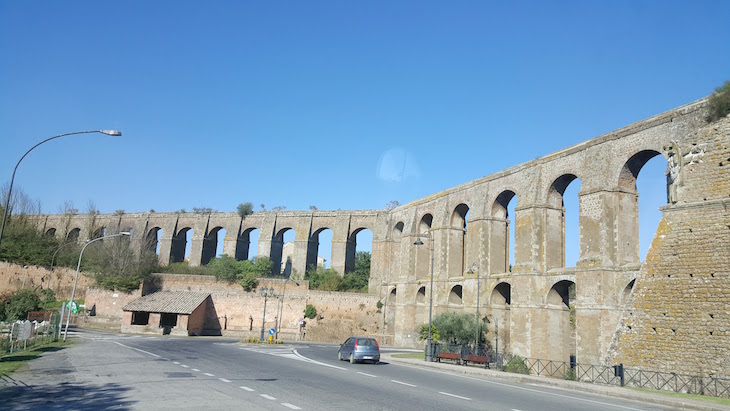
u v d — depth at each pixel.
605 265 36.75
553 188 44.22
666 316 27.19
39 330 42.47
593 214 38.41
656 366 26.78
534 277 43.16
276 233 82.62
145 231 90.31
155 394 16.47
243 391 17.58
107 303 73.06
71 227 95.75
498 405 16.67
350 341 33.88
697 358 25.38
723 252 25.94
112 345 40.78
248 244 87.00
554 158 43.66
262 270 76.69
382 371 27.33
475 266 51.75
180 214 88.88
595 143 39.47
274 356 34.97
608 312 36.06
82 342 43.25
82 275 79.06
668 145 30.33
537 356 41.75
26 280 78.75
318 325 71.56
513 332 44.31
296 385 19.66
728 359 24.25
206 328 73.25
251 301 74.12
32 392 16.84
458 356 38.19
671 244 28.22
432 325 47.03
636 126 36.22
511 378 26.69
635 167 37.53
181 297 71.88
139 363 26.83
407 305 63.97
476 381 24.59
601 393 21.48
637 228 37.53
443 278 57.34
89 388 17.73
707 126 28.48
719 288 25.53
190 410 13.82
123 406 14.29
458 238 58.75
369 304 71.62
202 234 86.06
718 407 17.56
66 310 71.75
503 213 51.66
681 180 28.92
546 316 42.06
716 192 27.27
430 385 21.67
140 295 73.06
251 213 84.94
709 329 25.34
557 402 18.06
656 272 28.36
